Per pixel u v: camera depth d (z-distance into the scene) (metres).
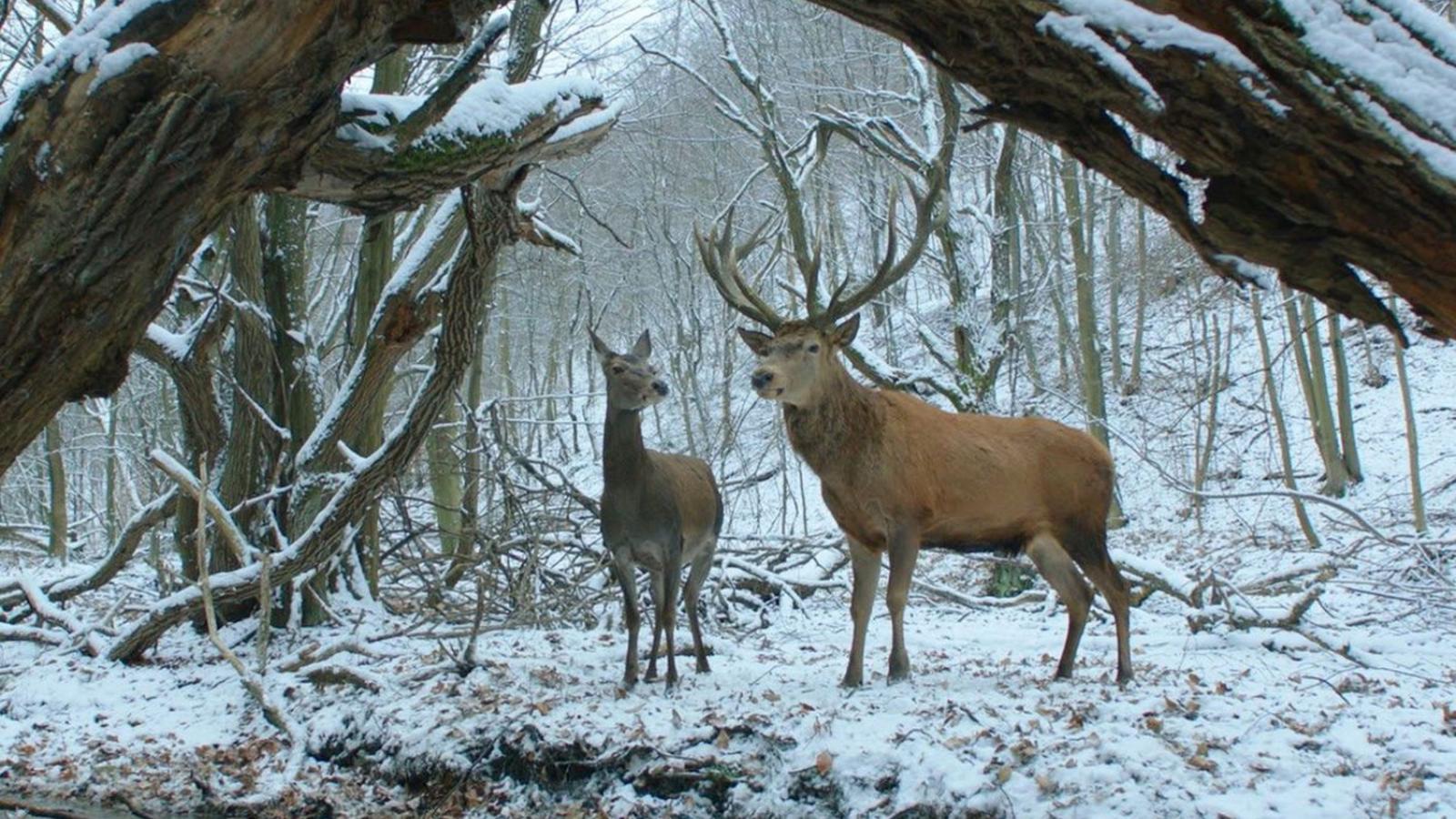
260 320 10.04
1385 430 21.23
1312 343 19.55
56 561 19.14
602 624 10.14
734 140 23.47
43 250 2.67
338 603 10.61
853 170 23.03
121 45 2.62
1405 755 5.14
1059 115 2.71
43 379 2.86
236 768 6.58
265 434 10.10
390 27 2.94
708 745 5.78
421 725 6.43
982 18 2.54
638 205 27.14
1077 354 24.67
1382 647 8.55
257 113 2.82
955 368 13.87
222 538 10.05
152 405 23.09
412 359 22.36
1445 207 2.29
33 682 8.26
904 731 5.62
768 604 12.34
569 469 20.20
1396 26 2.29
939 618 11.23
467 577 12.91
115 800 6.14
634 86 22.69
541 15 8.59
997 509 7.18
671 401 29.50
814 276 7.03
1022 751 5.26
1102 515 7.35
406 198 4.25
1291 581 11.93
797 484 22.30
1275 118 2.34
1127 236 30.45
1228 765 5.09
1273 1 2.28
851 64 21.47
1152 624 10.10
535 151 4.91
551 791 5.88
